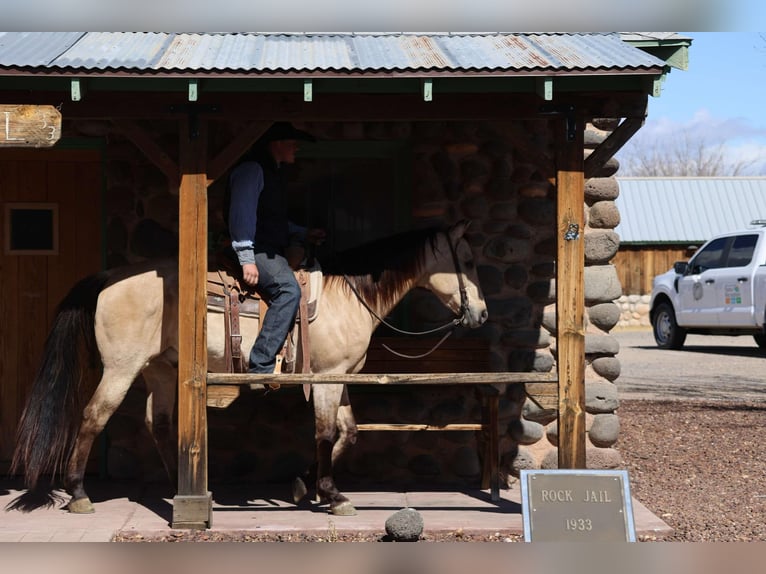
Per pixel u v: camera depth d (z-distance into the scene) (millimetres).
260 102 5633
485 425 6227
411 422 6957
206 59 5344
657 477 7516
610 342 7039
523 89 5422
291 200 7223
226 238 6684
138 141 5648
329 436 5969
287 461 6961
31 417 5812
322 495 5988
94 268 7270
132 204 6973
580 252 5738
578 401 5738
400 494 6641
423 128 7090
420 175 7098
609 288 7078
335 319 5977
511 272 7098
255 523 5730
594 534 4941
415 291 7113
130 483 6875
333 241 7230
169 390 6238
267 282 5715
